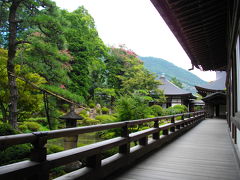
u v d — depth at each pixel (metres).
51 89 8.62
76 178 2.52
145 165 3.98
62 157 2.28
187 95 29.86
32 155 2.04
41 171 2.01
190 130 11.11
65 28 9.16
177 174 3.50
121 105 8.21
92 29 24.89
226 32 5.57
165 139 6.47
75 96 9.05
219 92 25.59
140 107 8.24
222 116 26.91
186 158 4.68
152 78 22.30
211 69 9.61
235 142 5.66
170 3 3.76
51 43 9.02
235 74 4.89
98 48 27.94
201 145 6.48
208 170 3.79
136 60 30.56
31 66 9.02
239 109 4.15
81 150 2.61
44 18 8.16
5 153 5.05
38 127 14.16
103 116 20.30
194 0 3.85
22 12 9.20
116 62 30.66
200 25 4.91
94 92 27.50
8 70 8.76
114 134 8.11
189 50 6.86
